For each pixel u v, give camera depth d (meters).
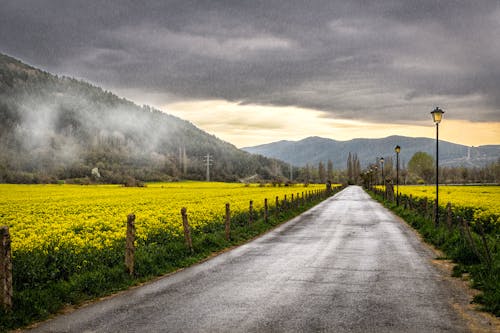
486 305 8.51
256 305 8.72
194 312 8.28
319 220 28.67
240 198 48.84
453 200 35.97
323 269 12.43
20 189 86.44
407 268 12.53
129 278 11.12
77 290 9.72
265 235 20.84
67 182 140.88
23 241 15.09
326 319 7.77
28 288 9.46
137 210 30.47
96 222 21.81
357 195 76.00
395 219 29.14
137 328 7.40
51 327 7.62
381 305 8.68
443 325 7.43
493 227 19.83
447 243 15.84
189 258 14.08
